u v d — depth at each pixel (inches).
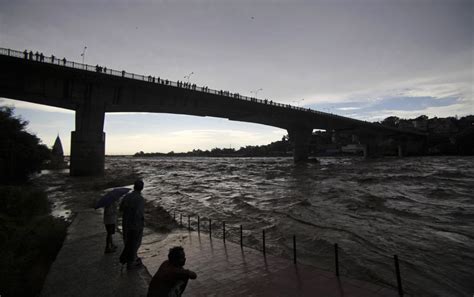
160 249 345.7
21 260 258.1
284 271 265.3
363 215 659.4
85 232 398.3
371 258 354.3
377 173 2199.8
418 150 6043.3
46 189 1167.6
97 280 234.4
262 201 916.6
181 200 964.0
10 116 1326.3
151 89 2036.2
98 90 1813.5
